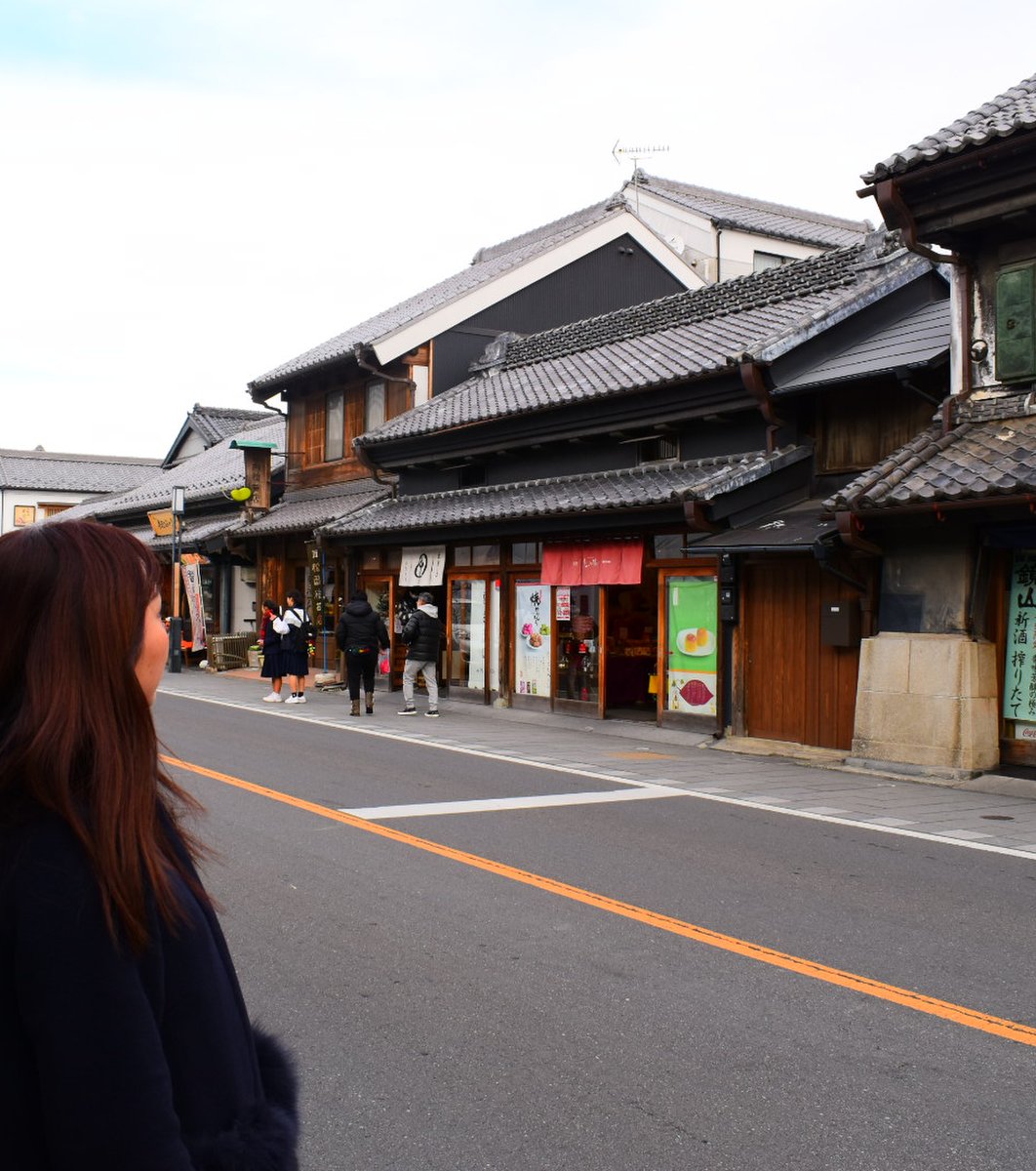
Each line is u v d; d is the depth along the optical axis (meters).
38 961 1.29
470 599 17.88
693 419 14.21
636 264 23.89
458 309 21.66
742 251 27.23
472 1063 4.00
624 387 14.58
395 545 19.81
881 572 11.51
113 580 1.49
